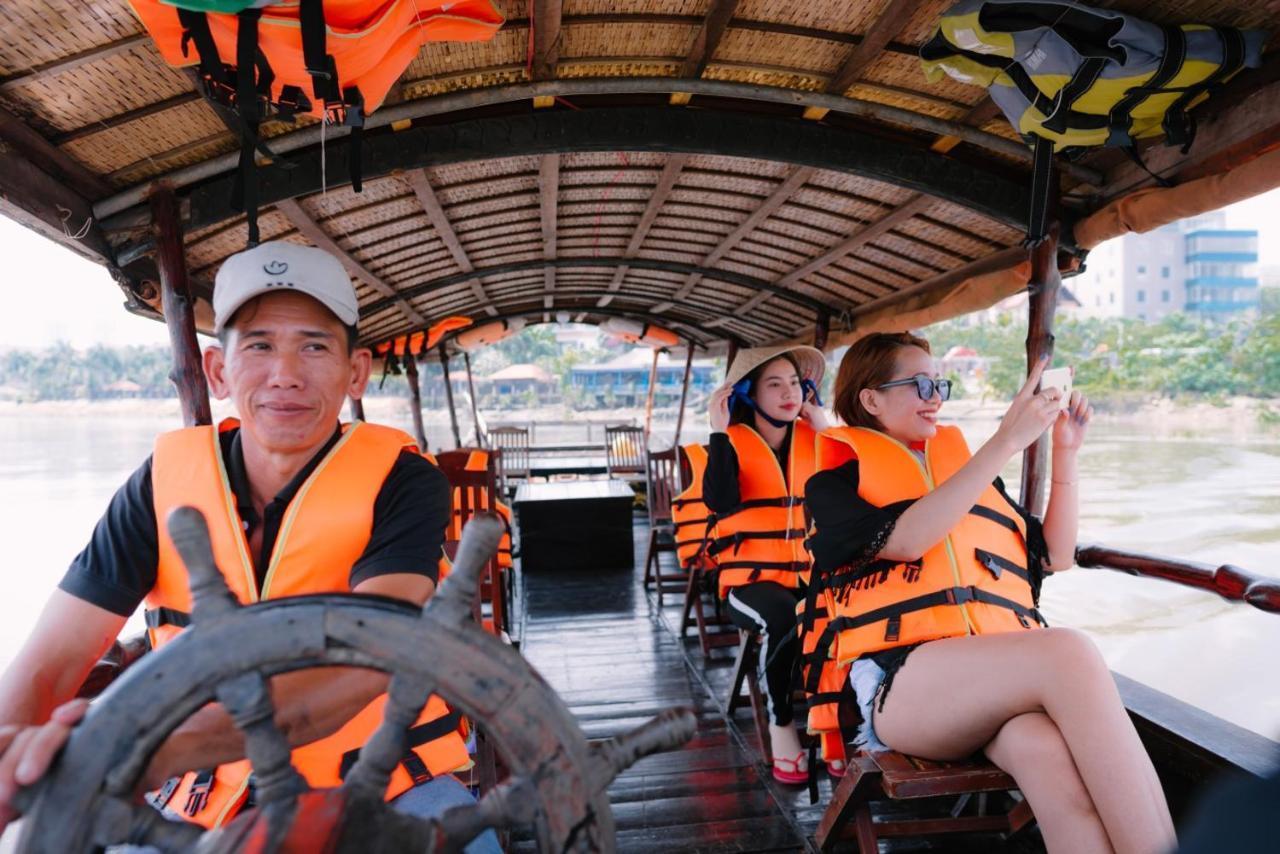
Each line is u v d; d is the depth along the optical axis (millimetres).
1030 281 3621
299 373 1412
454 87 3016
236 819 734
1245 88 2512
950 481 2049
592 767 771
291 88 2215
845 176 4109
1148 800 1599
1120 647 7398
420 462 1531
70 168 2848
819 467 2518
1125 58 2309
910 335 2484
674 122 3404
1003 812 2807
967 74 2568
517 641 3635
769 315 8492
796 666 2820
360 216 4418
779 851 2723
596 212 5242
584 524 7477
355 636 751
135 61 2385
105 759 718
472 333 10281
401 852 715
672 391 60531
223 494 1425
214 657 741
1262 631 7758
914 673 2023
